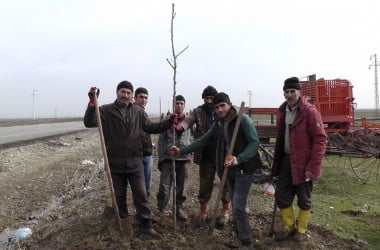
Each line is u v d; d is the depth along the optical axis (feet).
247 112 40.96
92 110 19.52
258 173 33.19
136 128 20.33
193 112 22.11
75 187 37.86
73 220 24.71
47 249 20.93
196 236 20.86
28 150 65.00
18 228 26.91
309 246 19.72
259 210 25.52
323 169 43.06
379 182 36.68
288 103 19.57
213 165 21.62
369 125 46.55
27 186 39.58
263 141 40.68
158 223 22.27
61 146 74.23
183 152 20.49
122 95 19.98
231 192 19.70
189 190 32.12
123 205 20.97
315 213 26.12
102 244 19.63
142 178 20.53
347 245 20.88
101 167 48.29
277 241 20.10
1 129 124.77
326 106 46.29
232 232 21.29
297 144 19.11
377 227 23.72
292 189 19.98
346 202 29.35
